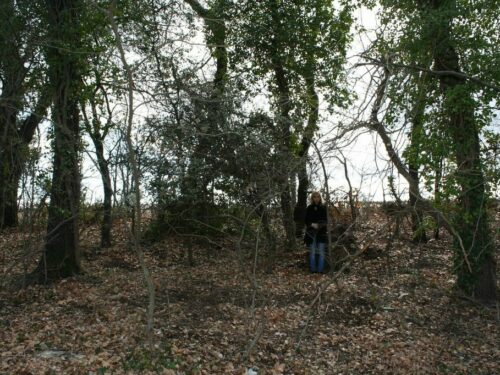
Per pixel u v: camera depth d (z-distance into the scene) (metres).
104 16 11.18
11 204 12.69
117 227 17.36
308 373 7.43
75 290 10.95
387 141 7.41
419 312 10.28
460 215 10.20
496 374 7.82
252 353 7.93
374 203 8.16
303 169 9.37
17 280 11.63
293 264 13.59
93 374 6.68
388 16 9.81
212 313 9.78
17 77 10.55
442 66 9.82
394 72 7.95
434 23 8.88
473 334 9.36
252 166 10.39
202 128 10.30
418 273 11.30
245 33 14.28
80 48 10.78
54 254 11.98
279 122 10.75
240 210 11.84
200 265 13.35
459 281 10.99
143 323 8.81
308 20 14.35
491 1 9.09
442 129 9.55
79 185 11.41
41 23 10.65
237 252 10.92
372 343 8.76
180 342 8.09
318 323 9.60
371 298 10.83
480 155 9.64
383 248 14.82
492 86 8.83
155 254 14.52
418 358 8.24
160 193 11.55
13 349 7.44
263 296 10.35
